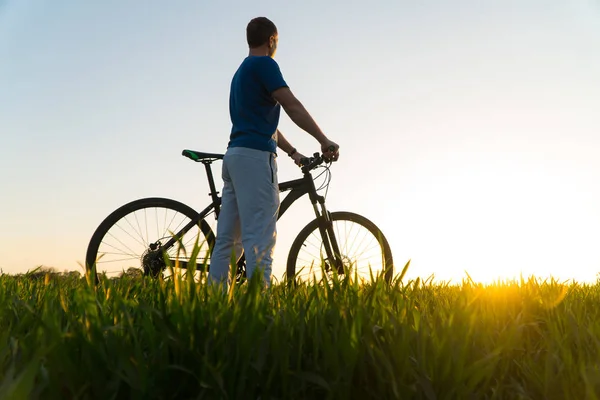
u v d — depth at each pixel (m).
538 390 1.39
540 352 1.66
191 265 1.45
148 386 1.17
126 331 1.41
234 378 1.22
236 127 3.49
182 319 1.32
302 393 1.28
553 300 2.32
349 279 1.77
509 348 1.55
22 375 0.89
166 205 4.26
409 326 1.45
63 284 2.37
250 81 3.42
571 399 1.31
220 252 3.63
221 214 3.67
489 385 1.47
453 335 1.40
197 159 4.25
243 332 1.25
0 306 1.77
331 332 1.41
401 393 1.24
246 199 3.39
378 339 1.45
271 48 3.61
